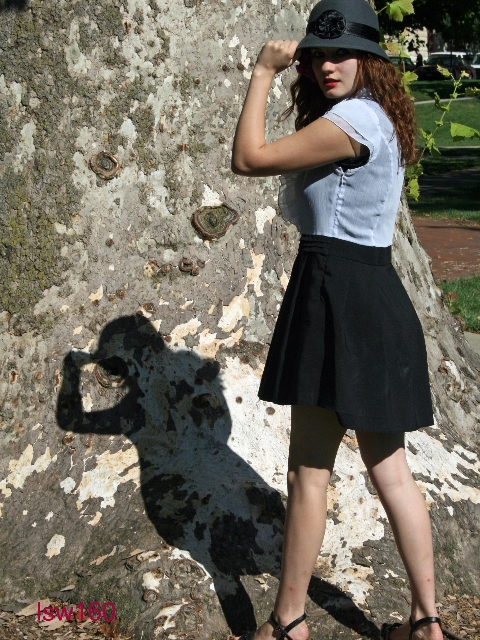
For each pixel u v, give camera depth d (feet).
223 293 10.82
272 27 11.13
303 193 8.06
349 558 9.73
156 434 10.33
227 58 10.80
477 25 99.35
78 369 10.30
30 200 10.25
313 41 7.77
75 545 9.71
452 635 9.18
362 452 8.38
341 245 7.82
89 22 10.16
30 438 10.19
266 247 11.16
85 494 9.97
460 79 16.20
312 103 8.55
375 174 7.77
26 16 10.07
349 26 7.76
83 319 10.36
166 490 9.89
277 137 11.43
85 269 10.35
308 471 8.17
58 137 10.21
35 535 9.82
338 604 9.09
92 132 10.28
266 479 10.14
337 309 7.70
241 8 10.85
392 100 7.95
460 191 57.67
